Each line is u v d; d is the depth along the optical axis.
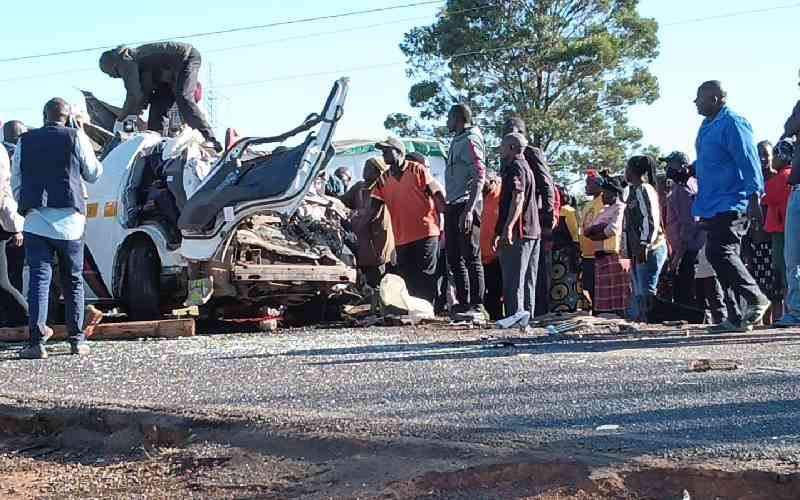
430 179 10.35
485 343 7.75
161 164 10.95
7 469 4.59
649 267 9.70
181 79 13.98
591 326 8.66
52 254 7.86
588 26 43.69
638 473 3.45
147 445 4.66
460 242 9.73
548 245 10.42
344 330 9.70
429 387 5.39
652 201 9.62
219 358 7.24
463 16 44.28
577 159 43.34
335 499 3.62
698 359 6.25
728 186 7.64
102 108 14.37
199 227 10.09
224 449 4.32
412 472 3.71
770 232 9.52
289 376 6.05
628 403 4.73
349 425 4.31
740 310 10.04
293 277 10.38
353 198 12.13
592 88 43.75
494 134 43.84
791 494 3.27
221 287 10.11
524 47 42.78
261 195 9.93
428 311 10.23
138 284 10.64
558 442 3.87
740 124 7.55
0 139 11.12
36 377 6.52
